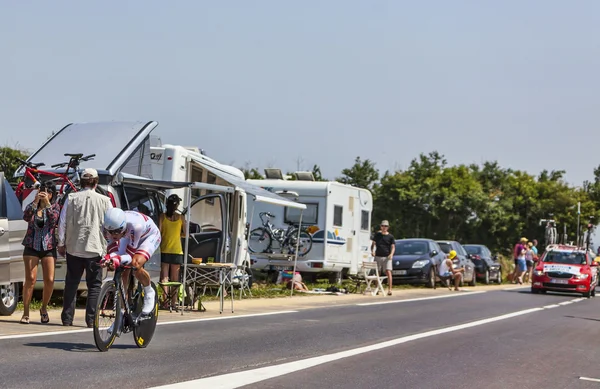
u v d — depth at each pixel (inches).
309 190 1230.3
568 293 1499.8
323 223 1226.6
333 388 356.8
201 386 339.0
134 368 380.5
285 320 670.5
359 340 545.6
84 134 786.8
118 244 443.5
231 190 815.1
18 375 346.6
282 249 1224.2
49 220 549.0
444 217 3476.9
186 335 530.3
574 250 1471.5
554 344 589.0
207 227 938.7
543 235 3902.6
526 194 3914.9
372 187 3533.5
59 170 738.8
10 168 1342.3
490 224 3582.7
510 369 449.1
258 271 1258.6
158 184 732.7
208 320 643.5
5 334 484.7
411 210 3486.7
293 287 1075.3
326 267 1224.8
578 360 507.8
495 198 3855.8
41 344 445.4
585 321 819.4
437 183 3479.3
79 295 728.3
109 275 677.3
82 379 344.2
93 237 534.9
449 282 1400.1
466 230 3558.1
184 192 883.4
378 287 1147.3
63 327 535.8
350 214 1295.5
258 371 389.4
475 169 4087.1
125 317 438.9
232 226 963.3
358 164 3489.2
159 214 763.4
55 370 363.3
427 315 786.8
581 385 410.0
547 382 412.5
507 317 810.2
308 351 476.1
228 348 474.0
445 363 455.5
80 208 534.9
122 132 782.5
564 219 3897.6
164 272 717.9
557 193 3969.0
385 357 465.7
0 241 573.3
